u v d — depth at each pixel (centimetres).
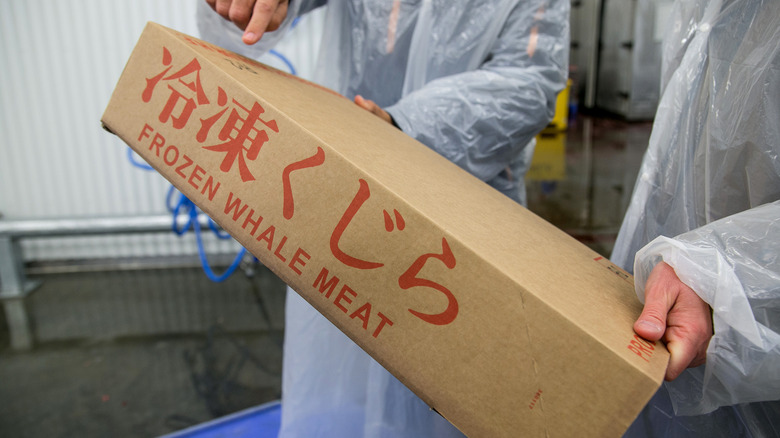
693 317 50
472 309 46
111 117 56
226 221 53
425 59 98
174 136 54
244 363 183
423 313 48
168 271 252
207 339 198
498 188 109
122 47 229
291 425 97
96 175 244
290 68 220
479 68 97
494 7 92
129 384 172
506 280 45
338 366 95
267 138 51
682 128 67
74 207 246
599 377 42
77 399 164
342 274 49
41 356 187
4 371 179
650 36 545
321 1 105
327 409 96
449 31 95
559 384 44
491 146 92
